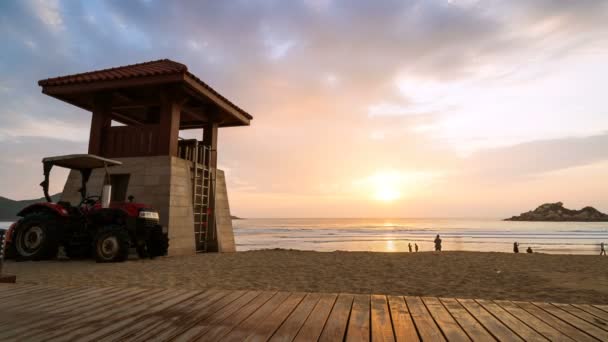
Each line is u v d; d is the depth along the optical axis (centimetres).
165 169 1110
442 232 10494
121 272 705
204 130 1435
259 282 634
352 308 315
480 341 231
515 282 672
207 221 1330
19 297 354
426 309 312
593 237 7788
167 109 1157
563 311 309
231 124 1603
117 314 293
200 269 775
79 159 895
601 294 564
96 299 346
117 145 1190
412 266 875
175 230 1084
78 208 924
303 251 1295
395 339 234
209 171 1354
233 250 1428
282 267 831
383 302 337
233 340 230
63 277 640
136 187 1116
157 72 1083
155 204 1086
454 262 967
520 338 238
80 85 1154
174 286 572
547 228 13488
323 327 259
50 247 867
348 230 11788
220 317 285
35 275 660
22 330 249
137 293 375
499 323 272
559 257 1139
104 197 898
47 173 920
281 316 288
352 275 732
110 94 1212
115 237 854
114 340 229
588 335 245
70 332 245
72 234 895
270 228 13162
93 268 754
